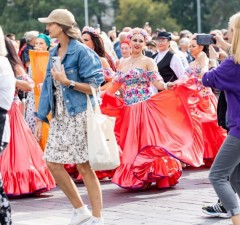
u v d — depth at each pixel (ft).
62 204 27.76
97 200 23.25
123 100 31.12
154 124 30.14
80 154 22.95
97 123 22.36
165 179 30.01
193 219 24.45
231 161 20.90
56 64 22.54
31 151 29.66
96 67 22.91
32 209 26.96
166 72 37.11
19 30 204.03
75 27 23.34
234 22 20.70
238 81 20.80
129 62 30.94
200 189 29.76
